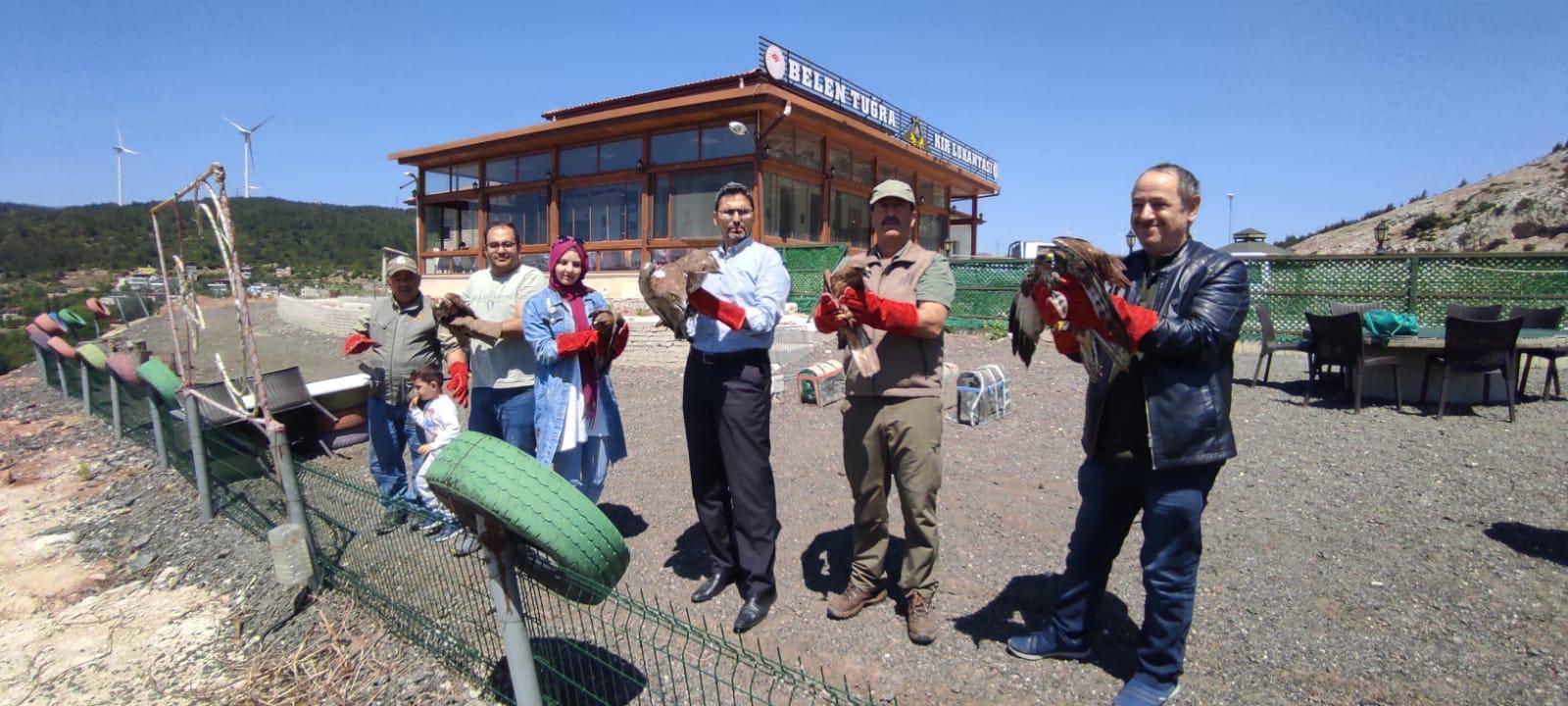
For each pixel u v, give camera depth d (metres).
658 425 8.02
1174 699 2.97
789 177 17.78
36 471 8.11
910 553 3.41
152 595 4.96
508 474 2.42
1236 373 9.87
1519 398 8.15
